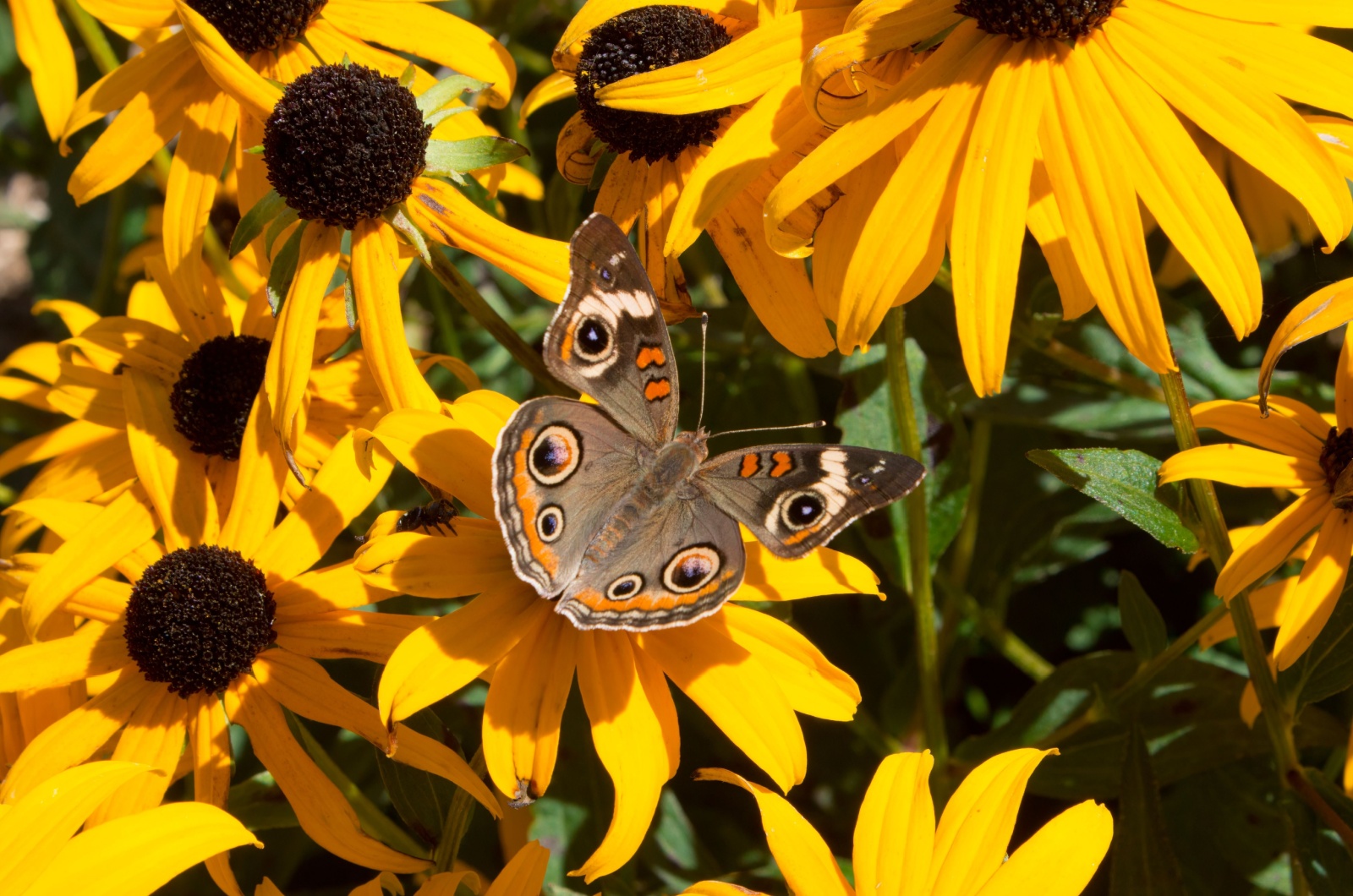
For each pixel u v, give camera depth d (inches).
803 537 14.2
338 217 14.9
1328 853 15.1
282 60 15.8
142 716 14.7
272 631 14.8
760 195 15.4
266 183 15.8
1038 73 14.3
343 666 17.0
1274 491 18.1
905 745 18.1
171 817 13.6
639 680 14.2
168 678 14.6
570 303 14.3
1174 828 17.4
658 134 15.4
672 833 17.6
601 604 14.1
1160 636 16.0
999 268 14.1
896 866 13.8
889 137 14.4
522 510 14.2
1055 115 14.2
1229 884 17.3
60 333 23.0
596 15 15.6
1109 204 14.1
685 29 15.3
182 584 14.6
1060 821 13.8
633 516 14.3
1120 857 15.3
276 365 14.9
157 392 15.8
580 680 14.2
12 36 22.7
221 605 14.6
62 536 15.5
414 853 15.9
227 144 15.9
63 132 16.8
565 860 17.1
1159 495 14.9
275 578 14.9
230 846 13.6
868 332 14.3
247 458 15.3
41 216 26.5
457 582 14.4
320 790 14.6
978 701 19.3
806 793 18.5
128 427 15.6
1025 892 13.7
